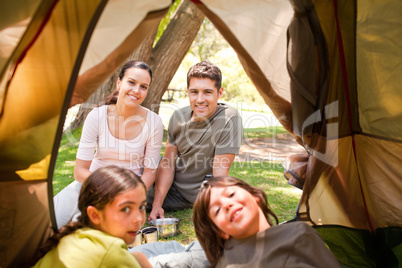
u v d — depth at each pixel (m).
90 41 1.67
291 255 1.54
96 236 1.51
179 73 10.50
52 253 1.56
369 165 2.36
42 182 1.72
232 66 9.88
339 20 2.03
